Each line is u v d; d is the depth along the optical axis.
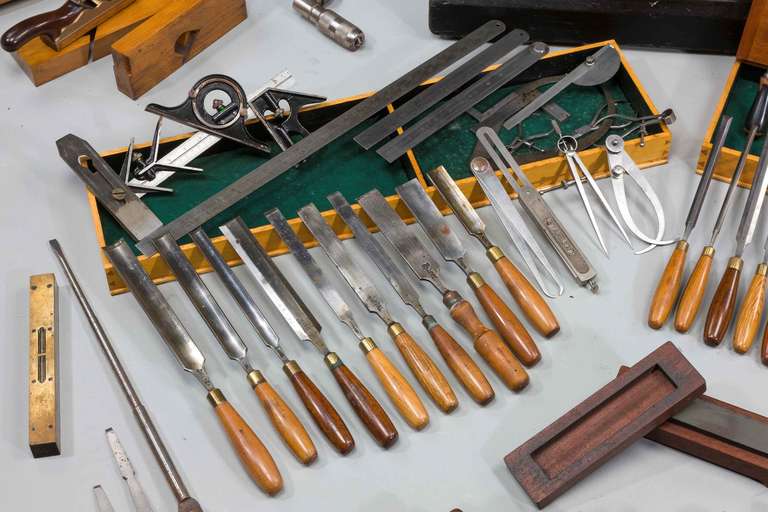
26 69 1.84
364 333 1.56
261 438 1.48
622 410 1.43
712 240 1.58
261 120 1.72
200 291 1.56
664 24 1.82
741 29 1.81
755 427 1.42
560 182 1.70
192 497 1.42
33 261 1.66
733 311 1.54
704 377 1.50
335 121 1.70
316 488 1.44
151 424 1.47
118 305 1.61
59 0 1.96
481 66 1.77
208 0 1.84
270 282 1.57
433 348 1.54
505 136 1.74
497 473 1.45
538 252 1.59
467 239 1.65
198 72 1.87
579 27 1.84
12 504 1.44
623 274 1.61
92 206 1.64
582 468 1.39
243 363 1.51
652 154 1.71
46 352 1.54
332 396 1.51
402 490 1.44
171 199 1.69
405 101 1.79
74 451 1.48
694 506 1.42
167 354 1.56
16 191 1.73
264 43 1.91
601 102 1.78
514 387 1.48
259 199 1.68
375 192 1.62
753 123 1.68
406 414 1.47
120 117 1.81
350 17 1.94
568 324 1.56
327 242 1.59
